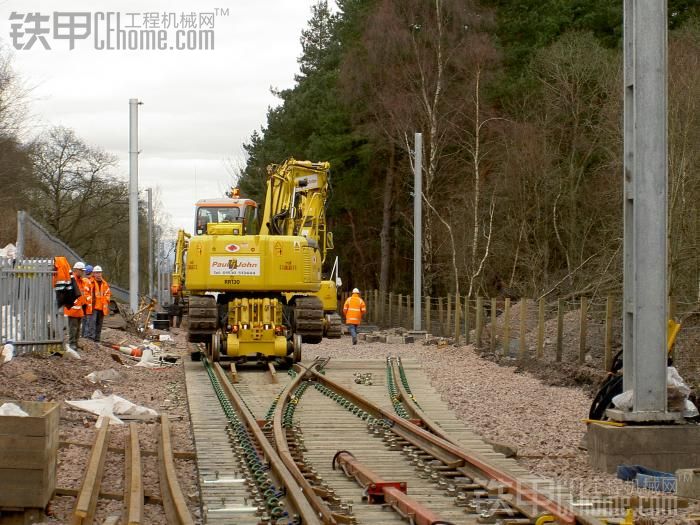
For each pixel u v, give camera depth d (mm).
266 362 25562
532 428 16188
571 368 23328
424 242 53875
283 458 12016
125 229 76312
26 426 9391
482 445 14219
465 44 48156
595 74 46656
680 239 32438
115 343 29859
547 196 47719
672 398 13414
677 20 48250
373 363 25844
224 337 25281
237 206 38812
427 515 9016
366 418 16531
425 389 21016
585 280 43500
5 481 9359
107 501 10359
